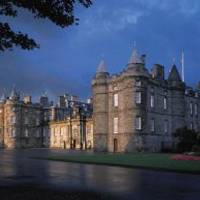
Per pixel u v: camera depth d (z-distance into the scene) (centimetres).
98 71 6781
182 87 7000
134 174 2361
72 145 9044
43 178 2095
